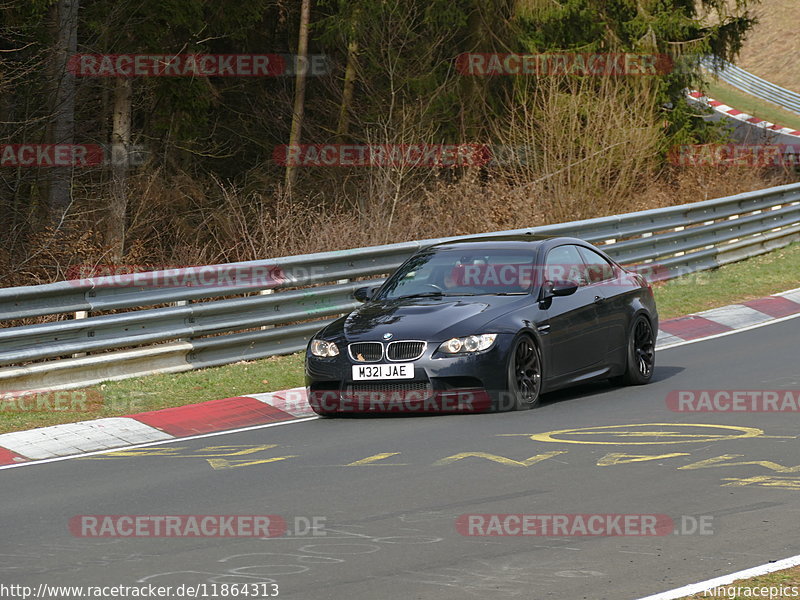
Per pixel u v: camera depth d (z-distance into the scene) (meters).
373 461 32.62
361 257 56.25
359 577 21.75
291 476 31.09
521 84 114.31
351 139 121.00
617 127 95.25
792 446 32.69
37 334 43.56
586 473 30.00
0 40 84.31
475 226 79.31
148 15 96.00
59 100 86.75
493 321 39.97
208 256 85.25
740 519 25.05
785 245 83.56
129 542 24.80
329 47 125.56
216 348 49.41
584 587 20.83
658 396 42.16
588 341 43.16
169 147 104.62
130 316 46.66
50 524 26.67
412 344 39.56
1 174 83.75
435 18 114.12
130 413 40.94
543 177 91.62
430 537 24.39
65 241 71.25
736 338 55.41
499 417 39.00
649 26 121.56
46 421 39.56
